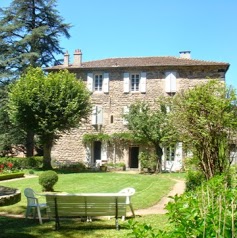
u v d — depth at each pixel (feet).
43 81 80.53
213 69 90.12
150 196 43.19
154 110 85.46
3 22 105.40
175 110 31.37
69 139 97.40
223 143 29.53
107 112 95.35
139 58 100.27
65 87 81.10
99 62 99.55
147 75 93.50
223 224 9.48
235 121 29.17
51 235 24.52
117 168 90.63
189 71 91.35
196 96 29.50
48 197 26.76
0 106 98.58
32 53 99.40
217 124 29.19
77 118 81.25
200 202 11.12
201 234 9.48
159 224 27.35
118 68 94.68
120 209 26.66
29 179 62.95
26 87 80.28
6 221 29.63
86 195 26.40
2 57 102.12
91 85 96.17
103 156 94.84
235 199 10.71
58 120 80.12
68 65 98.84
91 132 96.27
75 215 26.89
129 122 84.02
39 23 107.45
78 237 24.00
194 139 30.17
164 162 88.33
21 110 79.77
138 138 83.25
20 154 115.03
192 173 33.32
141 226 10.34
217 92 30.50
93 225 27.81
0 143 101.55
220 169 29.32
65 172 80.02
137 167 95.25
